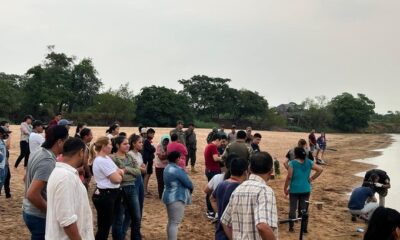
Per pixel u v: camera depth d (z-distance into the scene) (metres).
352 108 135.00
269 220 3.95
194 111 118.25
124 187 7.07
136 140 8.51
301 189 9.39
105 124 84.19
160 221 9.84
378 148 53.16
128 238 8.23
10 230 8.23
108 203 6.34
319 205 13.04
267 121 122.62
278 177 18.88
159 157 11.76
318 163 27.84
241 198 4.28
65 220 3.80
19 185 12.73
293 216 9.54
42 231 4.43
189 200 7.43
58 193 3.83
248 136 13.03
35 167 4.38
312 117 134.50
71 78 92.44
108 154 6.61
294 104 158.50
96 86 98.12
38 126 11.01
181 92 122.56
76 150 4.07
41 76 84.31
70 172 3.97
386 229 3.75
